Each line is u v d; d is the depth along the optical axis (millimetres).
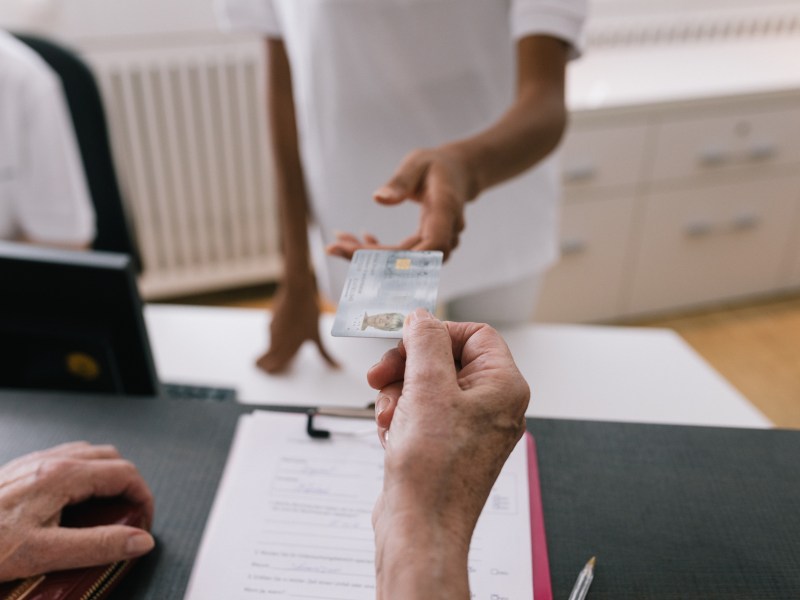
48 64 1490
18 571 565
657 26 2523
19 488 595
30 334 836
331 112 1223
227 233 2529
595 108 2115
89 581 577
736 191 2379
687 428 766
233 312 1411
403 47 1167
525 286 1463
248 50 2221
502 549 623
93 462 636
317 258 1434
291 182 1291
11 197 1518
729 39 2607
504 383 456
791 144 2338
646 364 1186
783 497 679
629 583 602
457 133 1262
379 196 769
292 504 669
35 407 807
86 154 1557
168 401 815
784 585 599
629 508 671
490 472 440
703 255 2479
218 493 690
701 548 631
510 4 1188
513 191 1319
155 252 2473
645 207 2332
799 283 2648
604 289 2455
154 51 2174
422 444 420
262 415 769
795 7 2576
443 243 767
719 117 2232
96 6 2092
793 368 2402
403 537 402
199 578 612
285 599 591
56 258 783
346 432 738
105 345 829
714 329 2547
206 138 2324
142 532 601
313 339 1239
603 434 759
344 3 1129
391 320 514
